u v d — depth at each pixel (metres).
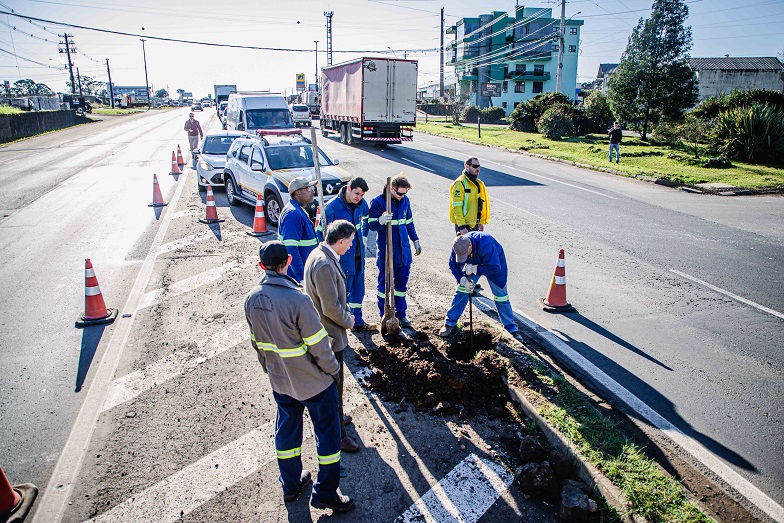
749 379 5.08
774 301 7.06
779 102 23.02
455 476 3.78
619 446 3.86
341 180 10.47
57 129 40.00
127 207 12.77
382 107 24.09
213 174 14.10
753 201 13.69
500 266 5.50
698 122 26.06
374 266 8.59
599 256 8.98
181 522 3.37
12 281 7.83
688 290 7.45
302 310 3.15
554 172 18.12
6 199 13.87
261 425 4.36
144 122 47.50
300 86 71.25
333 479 3.37
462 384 4.65
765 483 3.69
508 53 62.25
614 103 28.22
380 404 4.66
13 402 4.73
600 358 5.47
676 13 25.98
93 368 5.32
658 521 3.19
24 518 3.38
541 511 3.48
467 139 29.12
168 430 4.29
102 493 3.61
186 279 7.81
